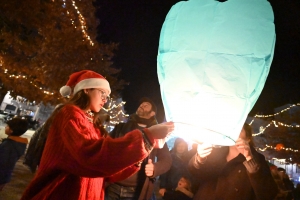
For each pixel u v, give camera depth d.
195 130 1.35
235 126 1.33
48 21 8.95
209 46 1.35
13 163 3.98
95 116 1.79
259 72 1.36
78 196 1.45
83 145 1.35
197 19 1.40
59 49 9.41
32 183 1.44
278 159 20.73
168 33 1.50
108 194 2.98
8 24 8.35
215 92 1.32
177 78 1.39
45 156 1.48
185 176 3.61
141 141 1.38
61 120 1.50
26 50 8.68
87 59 10.55
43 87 10.08
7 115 28.95
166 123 1.42
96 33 12.65
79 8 11.15
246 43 1.34
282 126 19.75
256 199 2.21
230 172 2.37
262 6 1.38
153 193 3.21
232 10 1.37
